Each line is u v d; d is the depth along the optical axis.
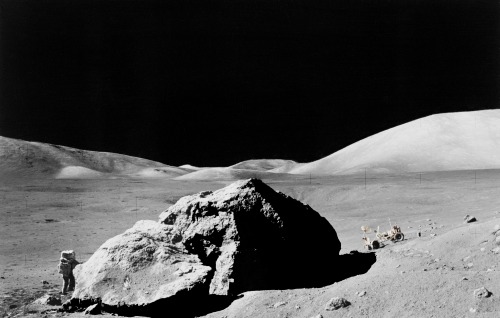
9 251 21.08
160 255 9.23
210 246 9.86
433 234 11.77
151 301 8.40
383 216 23.48
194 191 52.22
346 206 32.28
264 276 9.59
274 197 10.98
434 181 43.12
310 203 38.75
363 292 7.24
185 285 8.48
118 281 8.97
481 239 9.52
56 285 13.29
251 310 7.69
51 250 21.44
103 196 46.59
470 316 5.93
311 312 7.07
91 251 21.08
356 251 11.70
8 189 53.22
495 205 19.94
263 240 10.10
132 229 10.52
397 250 10.48
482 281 6.86
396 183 43.41
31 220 32.03
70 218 33.16
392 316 6.40
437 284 7.02
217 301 8.78
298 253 10.41
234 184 11.04
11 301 10.93
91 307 8.73
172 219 10.69
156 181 67.88
